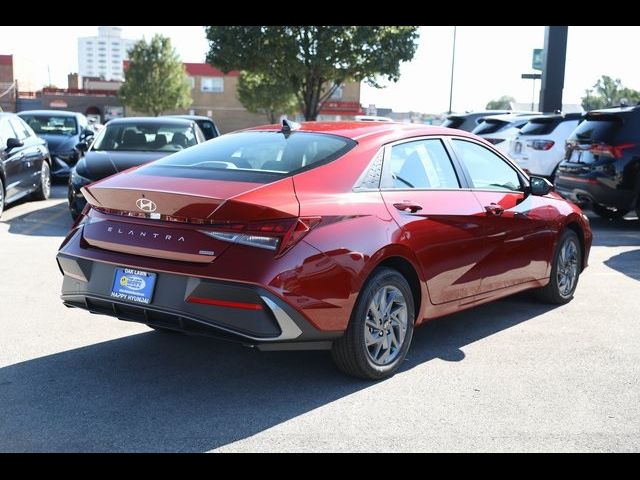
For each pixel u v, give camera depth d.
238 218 3.71
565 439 3.58
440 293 4.73
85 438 3.48
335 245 3.90
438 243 4.61
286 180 4.00
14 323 5.38
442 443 3.51
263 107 51.53
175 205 3.81
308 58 27.69
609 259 8.50
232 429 3.61
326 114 57.50
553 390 4.24
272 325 3.70
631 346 5.12
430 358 4.80
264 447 3.43
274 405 3.93
